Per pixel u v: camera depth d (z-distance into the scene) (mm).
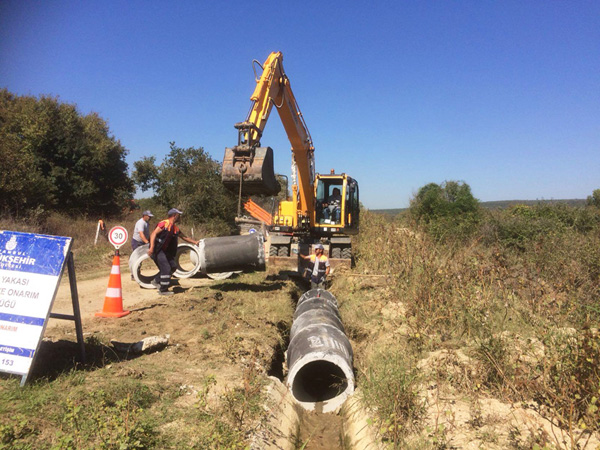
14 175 17266
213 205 24797
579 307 6695
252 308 8664
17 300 4652
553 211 16703
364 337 8289
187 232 21172
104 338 6293
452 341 6660
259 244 9938
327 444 5371
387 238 14672
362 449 4656
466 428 4383
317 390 6758
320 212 14383
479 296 7590
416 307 7691
